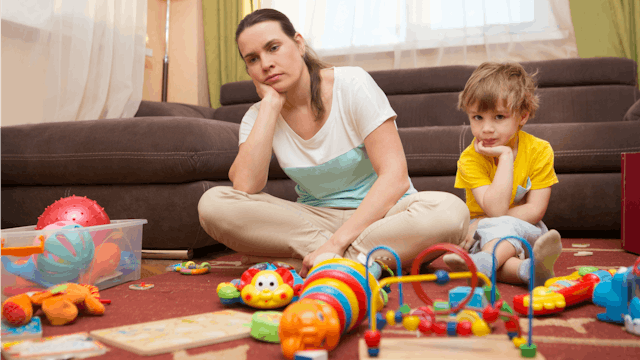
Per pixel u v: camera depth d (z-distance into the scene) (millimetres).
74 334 682
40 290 905
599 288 735
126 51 2449
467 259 608
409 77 2650
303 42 1173
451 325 617
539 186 1156
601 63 2461
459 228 984
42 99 2150
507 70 1146
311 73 1144
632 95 2416
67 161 1568
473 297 678
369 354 557
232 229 1105
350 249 1053
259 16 1097
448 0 2809
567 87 2508
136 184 1546
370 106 1092
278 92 1139
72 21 2236
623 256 1363
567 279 866
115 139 1521
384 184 1057
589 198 1816
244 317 767
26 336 681
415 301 860
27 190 1687
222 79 3113
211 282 1109
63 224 1020
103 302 888
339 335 601
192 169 1469
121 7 2439
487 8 2758
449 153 1932
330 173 1180
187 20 3141
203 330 691
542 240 858
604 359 567
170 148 1467
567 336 656
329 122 1144
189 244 1498
